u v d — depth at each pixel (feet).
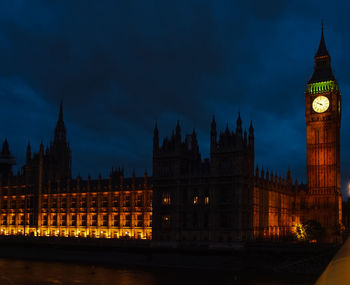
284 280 317.42
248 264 381.81
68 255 474.08
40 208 590.96
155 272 366.43
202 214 424.87
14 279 345.10
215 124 433.07
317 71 587.68
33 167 609.42
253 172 442.09
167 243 437.99
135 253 449.06
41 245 506.89
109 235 529.04
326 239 501.15
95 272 371.56
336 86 582.35
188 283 317.42
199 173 432.25
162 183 451.53
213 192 421.18
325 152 564.30
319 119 571.28
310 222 467.11
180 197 440.04
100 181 549.95
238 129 418.31
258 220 456.04
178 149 446.19
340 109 591.37
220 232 412.57
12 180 631.15
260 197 465.06
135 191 517.55
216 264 392.88
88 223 547.08
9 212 621.31
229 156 420.77
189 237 428.97
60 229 569.23
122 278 341.41
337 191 558.97
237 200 408.46
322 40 595.06
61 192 576.61
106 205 540.11
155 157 459.73
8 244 529.45
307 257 364.17
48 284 324.39
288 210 563.89
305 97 584.40
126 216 522.47
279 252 377.09
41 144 609.83
